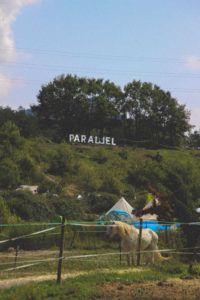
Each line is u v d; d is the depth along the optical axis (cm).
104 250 2195
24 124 12175
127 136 15412
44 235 2267
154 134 15438
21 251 2114
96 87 14988
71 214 3481
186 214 1603
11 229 2234
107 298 828
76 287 905
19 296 814
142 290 893
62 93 14425
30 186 6378
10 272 1298
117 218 3209
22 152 7612
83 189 7188
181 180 1661
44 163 8512
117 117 15588
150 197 3312
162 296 844
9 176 6412
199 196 1664
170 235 1748
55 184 6656
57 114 14388
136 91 15500
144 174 7638
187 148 15638
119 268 1329
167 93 15500
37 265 1474
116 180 7331
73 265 1446
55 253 1997
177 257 1548
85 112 14688
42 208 3334
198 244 1576
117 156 11081
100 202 4388
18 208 3259
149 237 1468
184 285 966
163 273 1182
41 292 845
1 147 7444
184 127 15238
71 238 2364
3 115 12131
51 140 13112
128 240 1421
